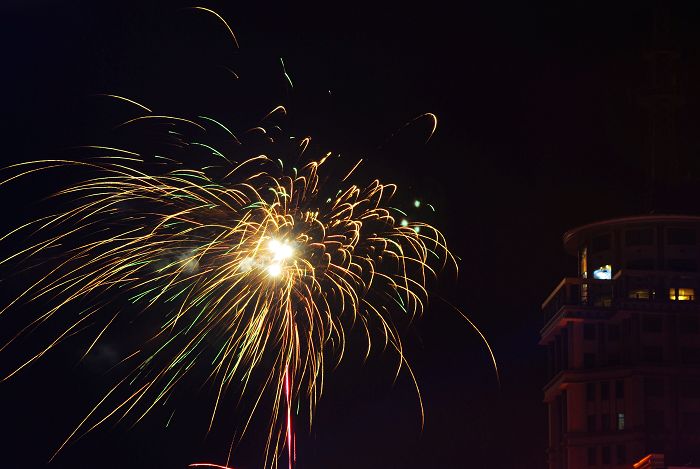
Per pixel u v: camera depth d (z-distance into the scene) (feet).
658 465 340.39
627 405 406.00
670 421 403.54
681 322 410.72
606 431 407.85
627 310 409.69
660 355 409.69
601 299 417.49
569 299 418.92
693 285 410.93
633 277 411.95
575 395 415.03
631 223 419.13
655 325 412.16
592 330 420.36
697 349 408.67
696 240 415.23
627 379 408.26
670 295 410.93
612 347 417.90
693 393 406.21
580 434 411.34
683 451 400.06
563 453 420.77
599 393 412.77
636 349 410.11
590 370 414.82
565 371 416.87
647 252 415.85
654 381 407.23
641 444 400.26
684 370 406.00
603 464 405.80
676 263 414.21
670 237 415.44
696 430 402.52
